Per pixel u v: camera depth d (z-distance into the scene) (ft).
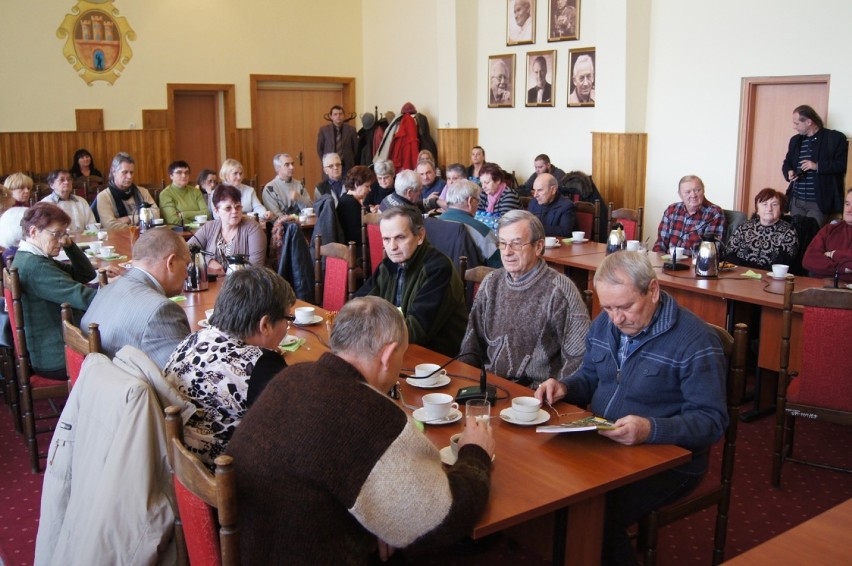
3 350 13.56
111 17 31.42
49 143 30.81
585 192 25.76
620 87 25.38
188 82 33.50
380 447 5.42
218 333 7.45
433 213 20.03
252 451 5.54
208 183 24.44
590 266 16.30
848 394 10.50
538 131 30.04
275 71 35.53
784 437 11.19
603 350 8.18
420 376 8.76
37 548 7.52
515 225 9.39
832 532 5.36
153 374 7.00
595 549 6.97
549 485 6.38
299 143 37.17
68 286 11.76
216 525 5.65
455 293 11.18
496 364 9.77
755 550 5.15
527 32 29.81
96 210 22.25
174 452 5.83
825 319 10.42
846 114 20.80
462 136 32.50
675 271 15.51
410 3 34.50
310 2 35.94
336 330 6.29
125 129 32.37
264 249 15.71
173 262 9.50
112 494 6.60
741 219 18.40
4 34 29.48
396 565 7.69
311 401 5.54
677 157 25.13
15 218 17.03
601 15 25.52
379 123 34.94
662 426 7.14
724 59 23.43
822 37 21.08
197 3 33.24
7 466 12.16
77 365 8.73
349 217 19.39
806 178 20.74
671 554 9.57
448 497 5.59
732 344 8.31
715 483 11.40
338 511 5.49
